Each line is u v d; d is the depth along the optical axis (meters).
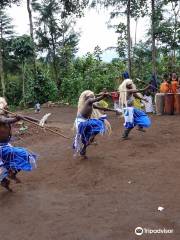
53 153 6.91
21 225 4.00
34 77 19.12
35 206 4.44
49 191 4.90
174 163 5.72
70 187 5.01
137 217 4.00
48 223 4.00
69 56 21.50
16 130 9.42
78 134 5.99
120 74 17.30
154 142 7.13
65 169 5.74
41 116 13.53
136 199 4.47
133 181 5.07
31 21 18.89
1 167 4.67
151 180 5.06
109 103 13.72
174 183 4.90
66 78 19.00
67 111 15.05
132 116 7.12
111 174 5.38
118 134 8.02
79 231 3.78
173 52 17.03
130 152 6.46
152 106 12.06
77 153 6.35
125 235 3.64
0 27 22.20
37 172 5.75
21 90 21.16
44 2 20.89
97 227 3.84
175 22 14.89
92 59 19.12
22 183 5.25
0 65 19.28
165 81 11.70
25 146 7.83
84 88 17.78
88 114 5.94
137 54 17.30
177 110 11.45
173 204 4.26
